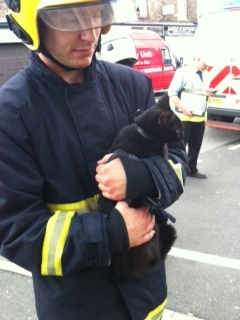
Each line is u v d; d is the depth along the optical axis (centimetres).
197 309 259
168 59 1398
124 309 129
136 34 1301
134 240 111
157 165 116
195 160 522
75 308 121
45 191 116
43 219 108
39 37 104
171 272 302
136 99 137
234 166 576
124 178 109
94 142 118
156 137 117
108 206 116
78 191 117
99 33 115
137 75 140
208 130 816
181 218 404
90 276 120
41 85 113
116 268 122
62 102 114
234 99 692
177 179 119
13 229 106
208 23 705
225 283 286
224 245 343
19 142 108
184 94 493
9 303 277
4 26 877
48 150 112
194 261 317
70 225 106
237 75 676
